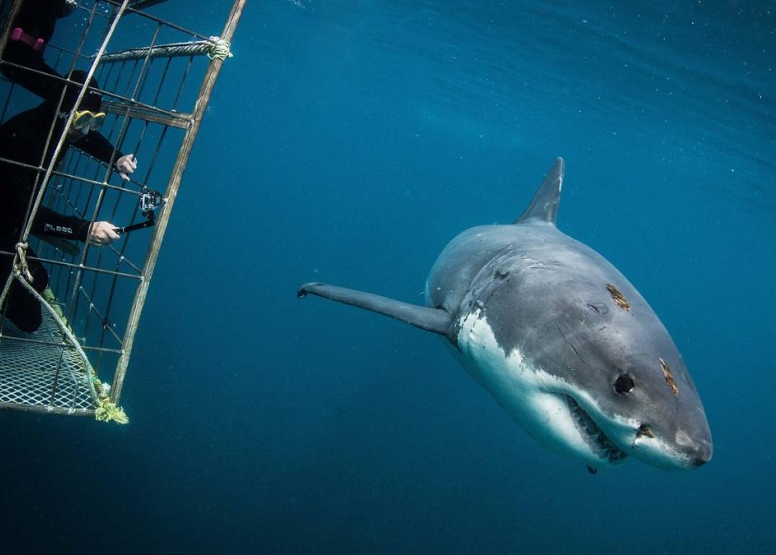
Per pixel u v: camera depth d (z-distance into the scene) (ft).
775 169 58.39
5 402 9.52
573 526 49.08
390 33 59.31
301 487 39.37
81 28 106.11
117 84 14.37
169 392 43.60
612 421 8.61
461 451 53.98
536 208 18.86
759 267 159.84
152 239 10.15
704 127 52.60
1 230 12.14
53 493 29.32
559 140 88.99
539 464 57.16
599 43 40.86
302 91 151.23
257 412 46.24
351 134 244.83
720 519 66.44
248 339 64.49
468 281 14.12
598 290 10.47
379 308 13.53
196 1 72.59
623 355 8.96
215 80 9.93
